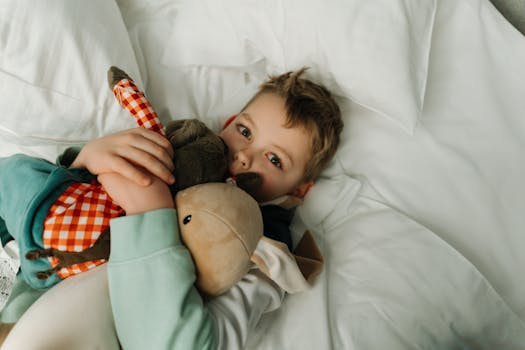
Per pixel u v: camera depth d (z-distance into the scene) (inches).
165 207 21.6
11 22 25.5
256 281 25.3
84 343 19.8
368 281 28.6
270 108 30.9
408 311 27.3
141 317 20.0
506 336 27.9
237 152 30.0
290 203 31.6
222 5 34.4
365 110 36.0
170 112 36.2
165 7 38.4
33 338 19.2
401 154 34.3
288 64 33.6
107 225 21.8
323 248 31.6
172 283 20.0
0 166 24.6
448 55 34.0
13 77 25.8
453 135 33.4
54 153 30.2
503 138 32.5
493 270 30.3
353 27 29.5
